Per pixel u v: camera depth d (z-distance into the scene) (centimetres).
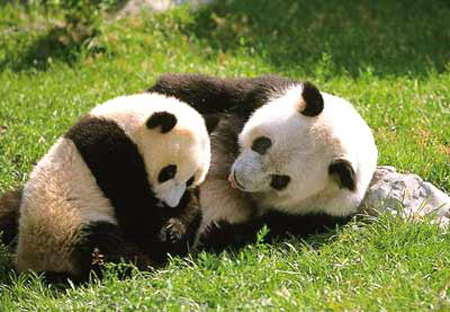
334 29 2259
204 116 1324
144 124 1171
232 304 984
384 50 2136
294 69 1925
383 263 1119
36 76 1883
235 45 2114
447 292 1020
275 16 2284
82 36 2022
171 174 1176
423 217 1227
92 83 1816
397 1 2462
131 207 1161
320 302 982
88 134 1164
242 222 1240
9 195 1241
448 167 1377
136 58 1959
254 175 1155
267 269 1072
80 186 1138
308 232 1223
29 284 1116
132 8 2225
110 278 1078
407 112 1582
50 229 1116
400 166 1375
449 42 2236
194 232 1213
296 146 1154
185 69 1883
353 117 1244
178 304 987
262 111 1220
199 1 2303
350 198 1203
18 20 2136
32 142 1477
